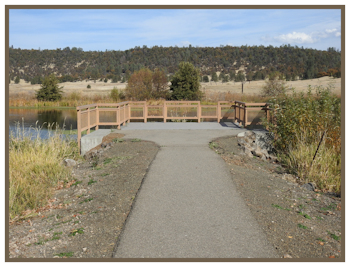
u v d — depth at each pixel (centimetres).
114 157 991
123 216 575
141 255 442
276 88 3247
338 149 1012
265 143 1236
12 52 11381
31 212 666
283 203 664
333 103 1209
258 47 11194
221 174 779
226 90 5162
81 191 746
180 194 653
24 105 3753
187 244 468
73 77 8856
